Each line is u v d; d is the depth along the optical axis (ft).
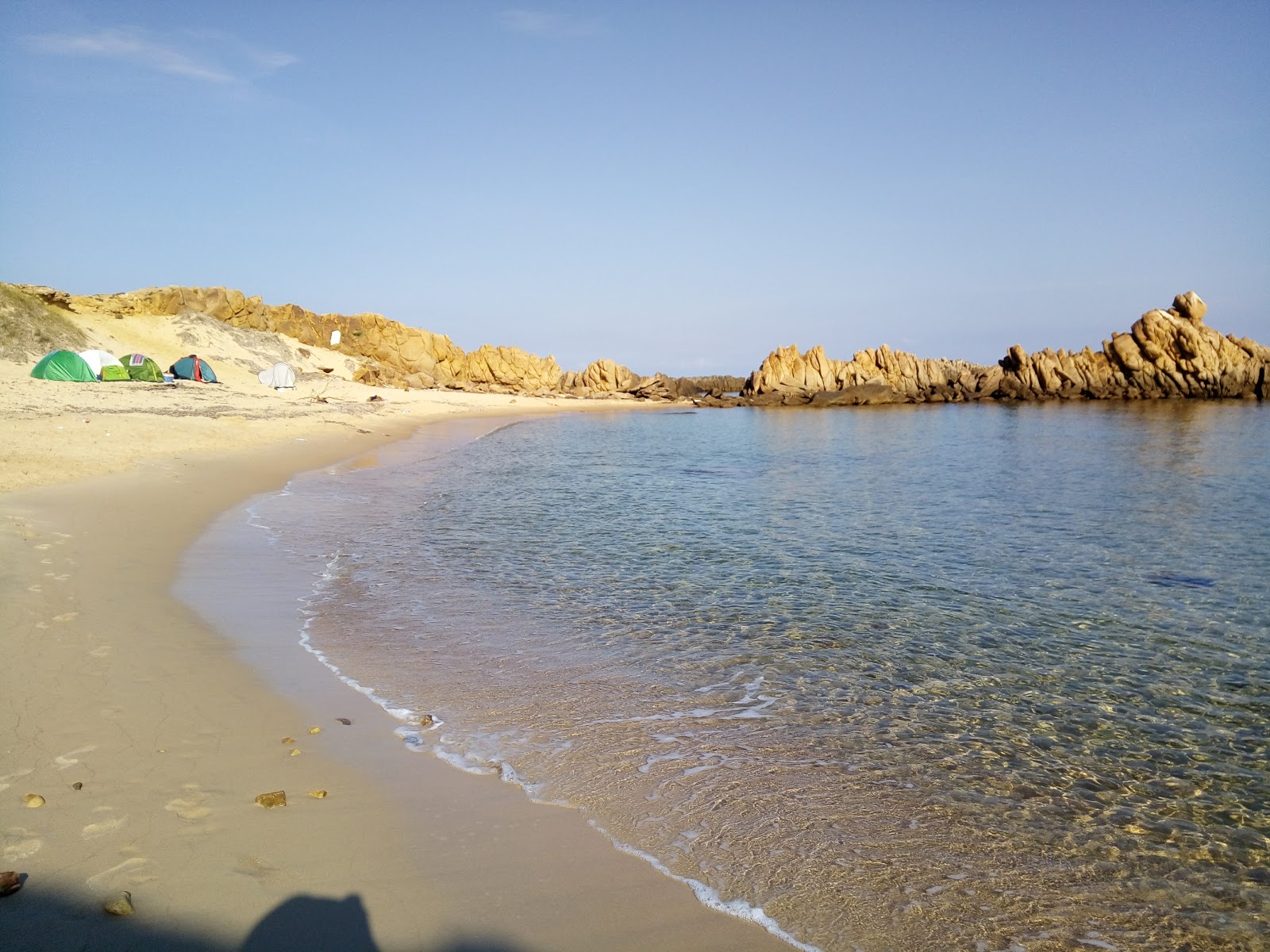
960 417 227.61
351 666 28.50
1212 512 69.72
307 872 15.47
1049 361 294.46
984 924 15.46
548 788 20.21
